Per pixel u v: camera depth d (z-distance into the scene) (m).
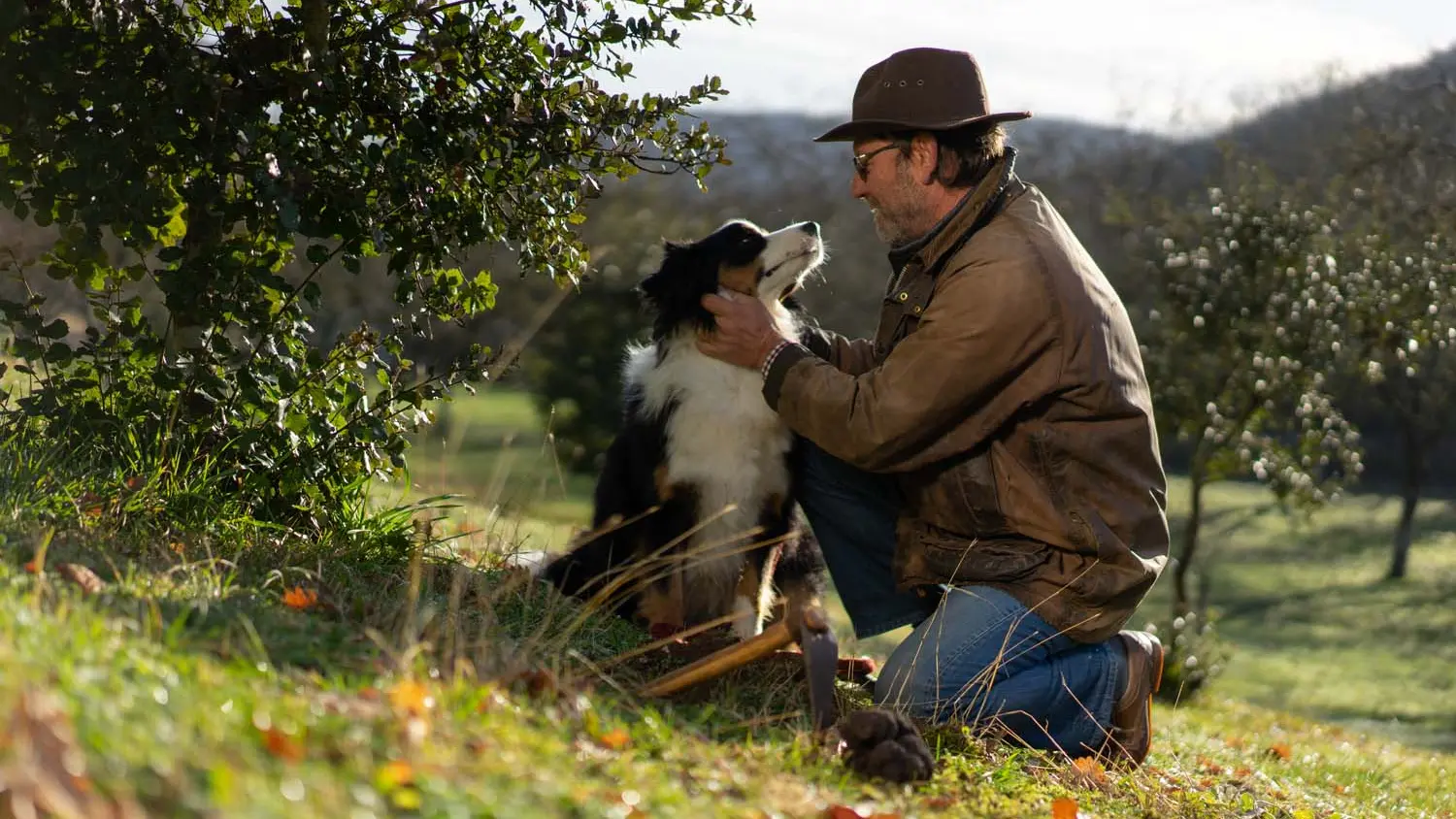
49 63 3.85
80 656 2.13
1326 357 12.51
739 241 4.84
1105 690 4.04
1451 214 13.02
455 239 4.83
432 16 4.39
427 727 2.27
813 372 4.16
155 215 4.19
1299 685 14.91
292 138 4.00
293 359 4.60
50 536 3.17
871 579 4.66
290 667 2.59
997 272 3.85
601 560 4.92
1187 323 12.55
